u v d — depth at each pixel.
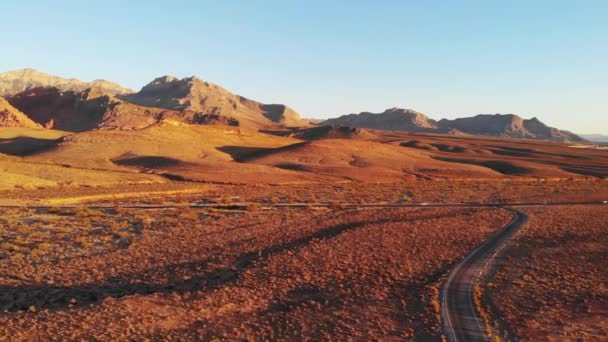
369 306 21.56
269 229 39.41
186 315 20.48
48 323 19.22
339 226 39.78
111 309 20.83
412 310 20.97
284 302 22.30
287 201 63.34
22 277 25.94
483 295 22.91
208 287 24.33
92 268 28.06
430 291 23.34
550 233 37.00
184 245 33.75
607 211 49.47
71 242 35.00
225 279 25.81
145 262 29.31
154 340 17.86
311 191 77.94
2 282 25.02
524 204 58.38
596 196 67.69
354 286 24.38
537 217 45.12
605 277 25.59
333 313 20.77
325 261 28.72
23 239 35.50
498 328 18.91
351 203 61.38
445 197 67.94
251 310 21.27
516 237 35.81
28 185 74.88
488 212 48.66
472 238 35.50
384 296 22.89
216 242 34.53
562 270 27.00
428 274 26.50
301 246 32.09
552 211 49.66
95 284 25.08
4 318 19.77
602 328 18.73
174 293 23.23
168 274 26.75
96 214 48.22
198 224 42.75
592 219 43.66
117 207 52.41
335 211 51.56
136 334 18.38
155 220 45.22
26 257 30.36
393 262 28.70
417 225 40.03
